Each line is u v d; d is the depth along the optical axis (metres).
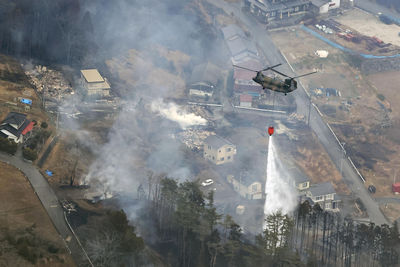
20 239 70.00
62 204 84.88
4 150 94.69
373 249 94.56
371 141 147.12
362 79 170.12
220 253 85.06
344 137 146.62
